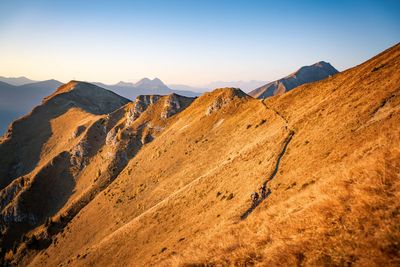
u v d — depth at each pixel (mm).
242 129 99375
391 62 55812
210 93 171750
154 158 138000
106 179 164500
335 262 6098
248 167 59312
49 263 114312
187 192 75375
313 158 38781
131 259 65500
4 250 158625
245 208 39250
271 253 8047
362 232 6500
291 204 12914
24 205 177000
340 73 81312
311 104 71812
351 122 40625
